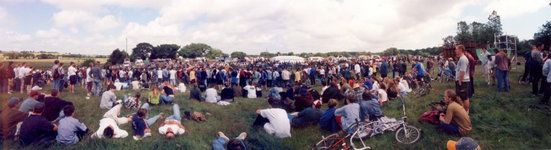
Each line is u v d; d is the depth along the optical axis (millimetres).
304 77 26391
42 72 27172
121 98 17344
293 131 9664
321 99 15336
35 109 7832
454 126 8055
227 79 24797
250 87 18016
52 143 7770
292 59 62844
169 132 8625
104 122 8773
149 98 14078
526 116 9008
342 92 15102
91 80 18047
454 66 19047
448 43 32188
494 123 8578
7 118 7879
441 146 7469
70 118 8125
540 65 11203
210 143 8406
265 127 9359
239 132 9352
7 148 7375
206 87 24094
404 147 7586
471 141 6152
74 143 7922
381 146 7754
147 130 8914
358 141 8180
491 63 14562
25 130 7598
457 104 8039
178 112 10383
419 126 8969
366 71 28312
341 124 8930
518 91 12211
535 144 7246
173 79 26234
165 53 136500
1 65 11117
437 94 13938
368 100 9031
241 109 13625
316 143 8352
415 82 17328
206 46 174250
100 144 7812
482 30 50781
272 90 15469
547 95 9789
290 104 13359
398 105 12117
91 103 14234
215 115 12055
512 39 26547
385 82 14898
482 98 11344
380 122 8422
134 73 27891
